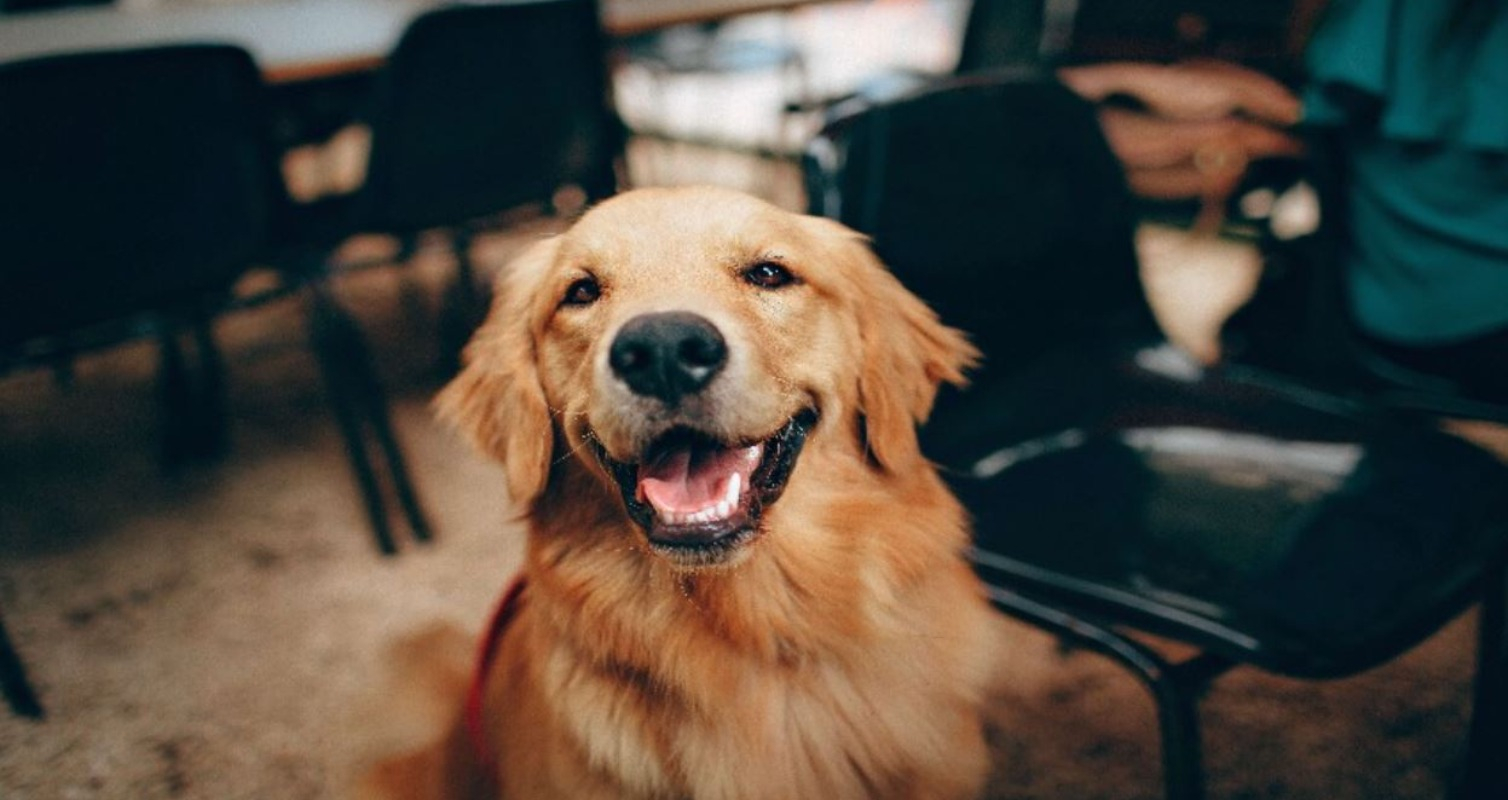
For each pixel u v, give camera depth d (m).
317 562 2.53
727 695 1.23
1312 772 1.73
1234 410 1.70
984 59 3.37
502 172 2.67
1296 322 2.21
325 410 3.32
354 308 4.12
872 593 1.28
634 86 6.45
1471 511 1.36
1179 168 3.79
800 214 1.52
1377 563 1.30
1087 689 1.96
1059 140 1.76
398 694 1.56
